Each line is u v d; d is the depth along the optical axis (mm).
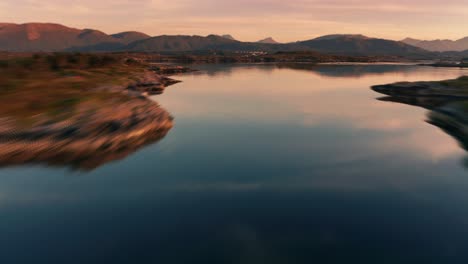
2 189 25719
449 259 17172
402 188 26031
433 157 33625
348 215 21812
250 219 21484
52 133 34531
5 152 31625
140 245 18594
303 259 17406
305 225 20656
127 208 22922
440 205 23047
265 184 27125
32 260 17203
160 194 25219
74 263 17016
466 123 43969
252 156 34531
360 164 31844
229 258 17516
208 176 28938
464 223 20562
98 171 29797
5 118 35875
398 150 36250
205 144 39094
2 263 16906
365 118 54375
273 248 18344
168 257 17594
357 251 17969
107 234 19641
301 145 38625
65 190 25750
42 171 29391
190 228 20375
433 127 47438
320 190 25875
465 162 32000
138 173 29500
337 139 41188
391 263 16969
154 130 43312
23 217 21500
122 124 39438
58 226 20469
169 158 33781
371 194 25016
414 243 18578
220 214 22125
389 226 20391
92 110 41219
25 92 50719
